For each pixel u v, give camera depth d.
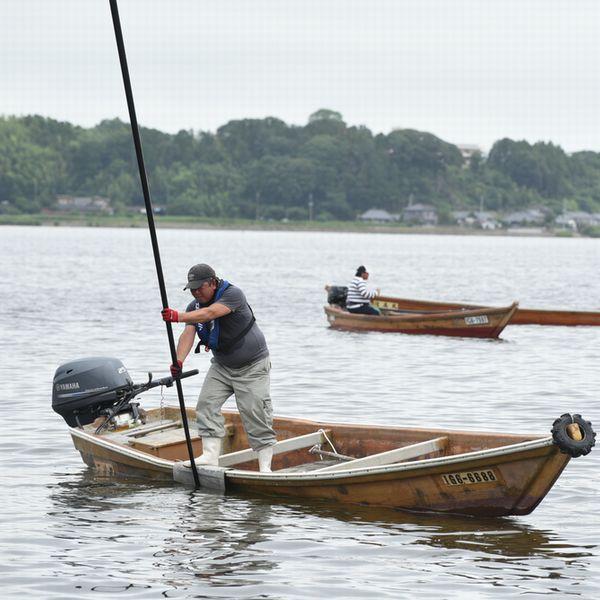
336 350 61.34
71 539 24.25
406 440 28.83
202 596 20.75
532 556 23.05
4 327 70.38
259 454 28.56
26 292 102.56
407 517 25.89
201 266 27.72
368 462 27.25
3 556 23.05
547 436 25.44
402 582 21.50
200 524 25.36
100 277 132.50
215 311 27.27
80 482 29.41
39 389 44.56
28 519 25.80
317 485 26.95
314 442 29.84
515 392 45.94
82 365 31.66
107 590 21.06
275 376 50.41
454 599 20.61
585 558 22.91
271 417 28.47
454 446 27.67
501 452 24.31
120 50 25.94
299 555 23.16
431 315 70.56
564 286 134.62
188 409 33.12
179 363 27.89
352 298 73.75
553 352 61.97
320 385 47.72
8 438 34.72
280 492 27.59
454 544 23.84
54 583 21.42
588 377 50.88
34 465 31.34
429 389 46.78
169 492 28.22
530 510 24.94
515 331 74.62
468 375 51.38
